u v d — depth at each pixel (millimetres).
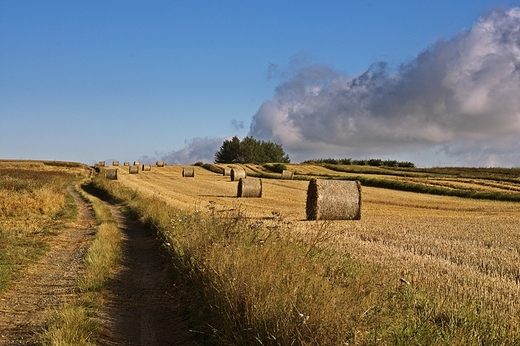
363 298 5965
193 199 34000
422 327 5672
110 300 9367
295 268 7250
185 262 10547
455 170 74312
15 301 9117
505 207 32000
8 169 66250
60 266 12461
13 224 19484
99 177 58312
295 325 5551
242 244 8922
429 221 21719
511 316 6551
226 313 6891
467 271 10273
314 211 22172
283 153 159500
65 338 6520
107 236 16672
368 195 41344
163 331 7734
